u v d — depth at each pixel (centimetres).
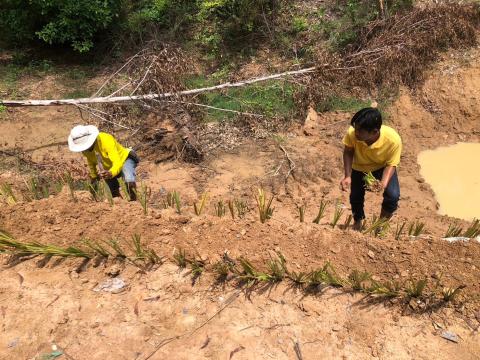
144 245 384
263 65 829
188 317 325
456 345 299
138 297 342
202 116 704
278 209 518
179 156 627
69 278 361
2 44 972
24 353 302
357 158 391
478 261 340
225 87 728
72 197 434
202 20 936
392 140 360
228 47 884
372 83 745
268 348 300
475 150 648
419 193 564
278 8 893
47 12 855
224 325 318
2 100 758
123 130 702
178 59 753
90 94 802
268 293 341
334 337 307
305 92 723
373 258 359
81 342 308
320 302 332
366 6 829
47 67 888
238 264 362
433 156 640
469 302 322
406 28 765
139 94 726
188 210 483
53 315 328
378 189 367
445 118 699
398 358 292
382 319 318
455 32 765
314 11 886
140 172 605
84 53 939
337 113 716
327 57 751
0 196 473
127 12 940
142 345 304
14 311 332
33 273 366
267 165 611
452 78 726
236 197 545
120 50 912
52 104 689
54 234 398
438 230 483
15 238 400
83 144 427
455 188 575
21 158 627
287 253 369
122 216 404
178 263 368
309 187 571
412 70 742
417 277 342
